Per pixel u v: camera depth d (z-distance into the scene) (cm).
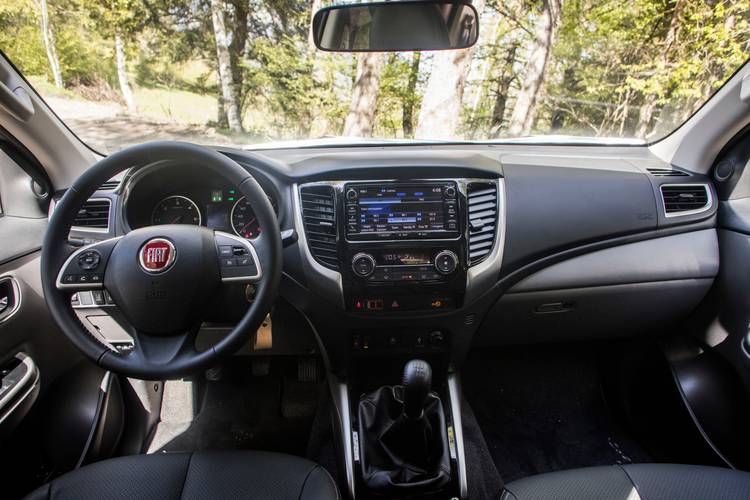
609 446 192
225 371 216
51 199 166
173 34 617
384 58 548
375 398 163
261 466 112
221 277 119
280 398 210
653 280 170
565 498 106
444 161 152
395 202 149
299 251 152
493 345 189
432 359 170
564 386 218
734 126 159
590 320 179
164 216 162
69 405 159
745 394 160
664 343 195
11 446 135
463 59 432
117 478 107
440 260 150
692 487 106
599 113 617
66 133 164
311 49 662
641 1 549
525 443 193
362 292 152
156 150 113
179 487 106
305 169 151
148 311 114
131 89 329
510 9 701
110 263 116
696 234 171
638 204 164
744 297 161
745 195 166
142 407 190
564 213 160
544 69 665
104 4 487
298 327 177
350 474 154
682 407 179
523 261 160
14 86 145
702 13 436
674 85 448
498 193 155
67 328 113
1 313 133
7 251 140
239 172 116
